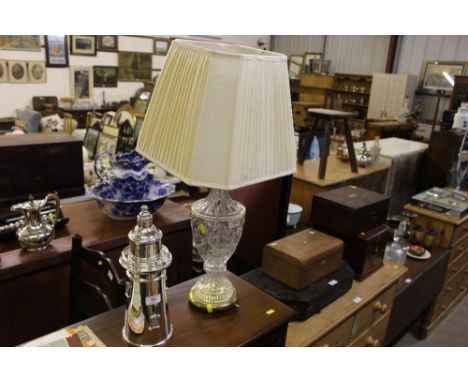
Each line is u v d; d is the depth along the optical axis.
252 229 1.94
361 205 1.55
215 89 0.68
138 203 1.48
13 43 5.70
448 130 3.16
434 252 2.32
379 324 1.64
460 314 2.72
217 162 0.69
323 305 1.37
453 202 2.47
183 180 0.70
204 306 0.95
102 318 0.91
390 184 2.79
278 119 0.76
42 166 1.49
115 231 1.42
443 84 6.39
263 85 0.72
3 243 1.29
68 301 1.33
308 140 2.42
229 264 2.04
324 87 7.45
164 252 0.80
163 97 0.78
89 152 3.18
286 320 0.97
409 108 6.62
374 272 1.65
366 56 7.43
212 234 0.91
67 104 6.27
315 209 1.66
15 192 1.43
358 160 2.56
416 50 6.73
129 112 3.04
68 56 6.27
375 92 6.75
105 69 6.71
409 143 3.38
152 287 0.79
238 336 0.89
